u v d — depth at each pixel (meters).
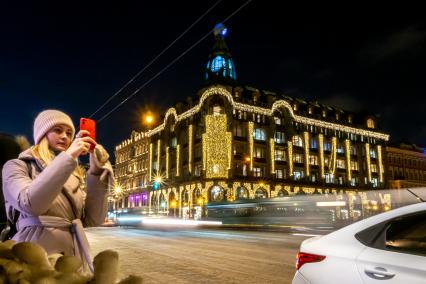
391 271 2.61
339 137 64.12
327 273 2.96
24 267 0.60
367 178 65.44
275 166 54.41
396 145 73.75
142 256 9.79
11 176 1.69
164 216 35.91
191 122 53.75
